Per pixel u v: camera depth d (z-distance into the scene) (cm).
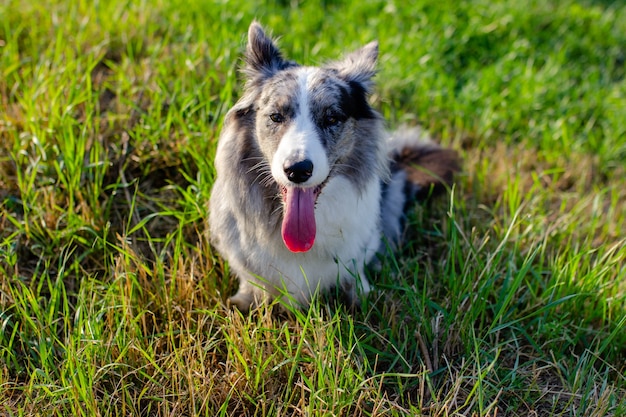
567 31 657
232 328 318
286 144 288
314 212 308
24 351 318
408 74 544
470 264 354
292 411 308
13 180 398
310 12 620
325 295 356
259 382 309
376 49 343
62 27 513
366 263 363
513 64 589
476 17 639
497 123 528
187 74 477
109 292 328
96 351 305
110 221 393
